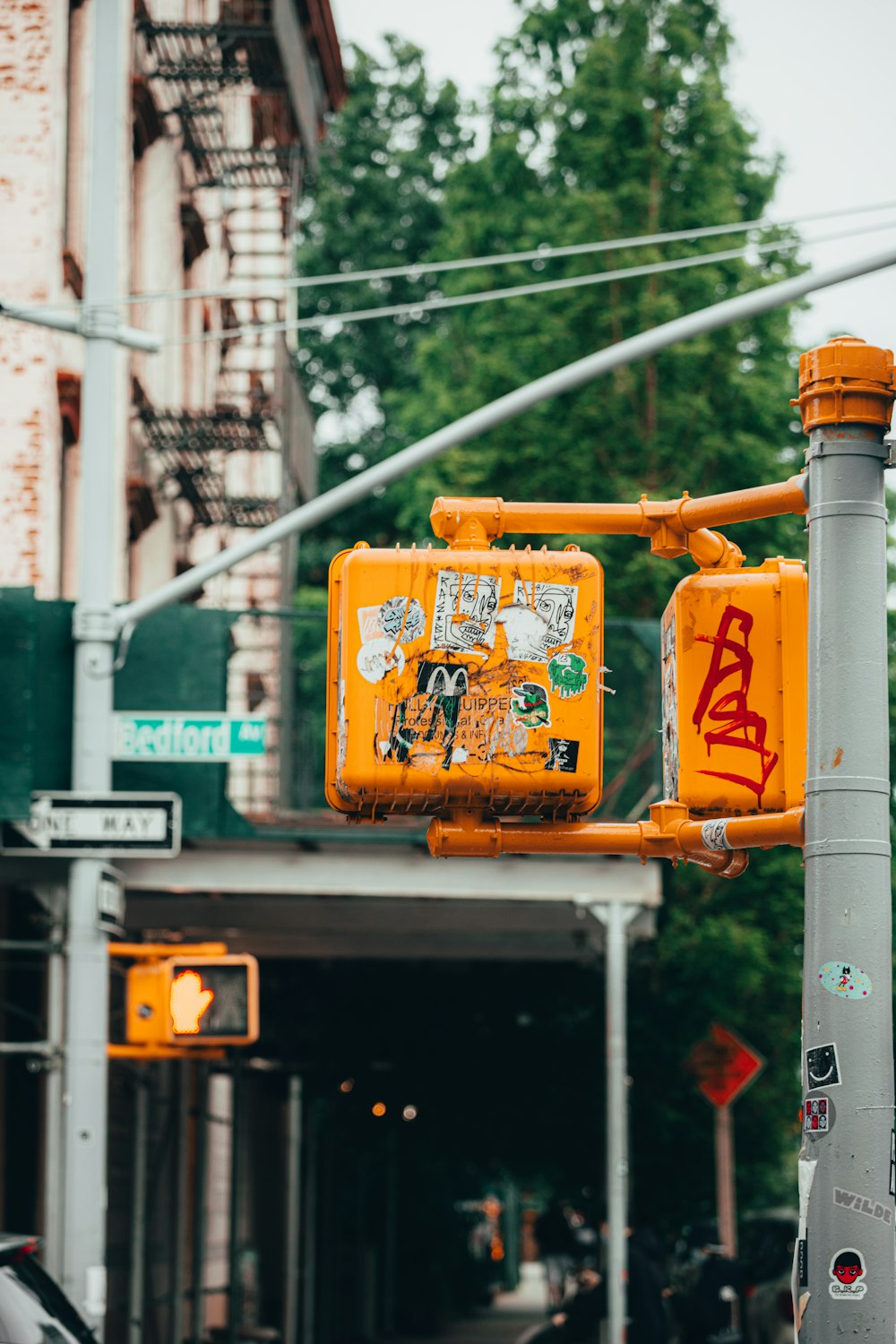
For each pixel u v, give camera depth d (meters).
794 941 26.33
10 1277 7.39
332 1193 30.80
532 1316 49.47
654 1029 24.91
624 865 15.90
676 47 28.53
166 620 14.62
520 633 5.22
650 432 26.58
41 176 17.19
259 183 27.77
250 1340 22.20
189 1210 23.98
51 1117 13.84
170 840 11.24
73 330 11.95
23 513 16.78
